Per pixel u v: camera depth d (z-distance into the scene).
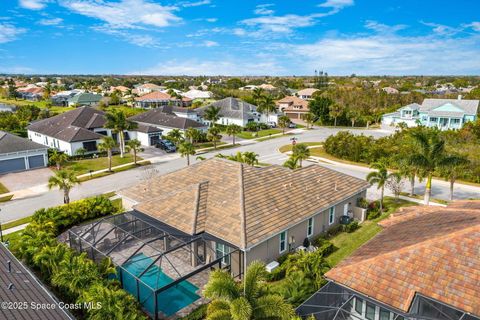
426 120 88.25
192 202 26.23
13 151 49.28
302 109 113.88
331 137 63.06
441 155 33.28
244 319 12.36
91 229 24.73
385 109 115.50
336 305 16.00
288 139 76.50
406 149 51.97
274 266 23.31
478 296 13.05
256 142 72.75
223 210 25.06
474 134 60.94
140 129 67.50
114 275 22.30
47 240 23.97
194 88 187.50
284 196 27.59
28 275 17.06
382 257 15.80
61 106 125.44
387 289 14.44
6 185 43.41
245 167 30.03
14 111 106.31
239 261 22.47
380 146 56.19
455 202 24.59
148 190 30.56
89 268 20.17
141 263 23.30
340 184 32.53
